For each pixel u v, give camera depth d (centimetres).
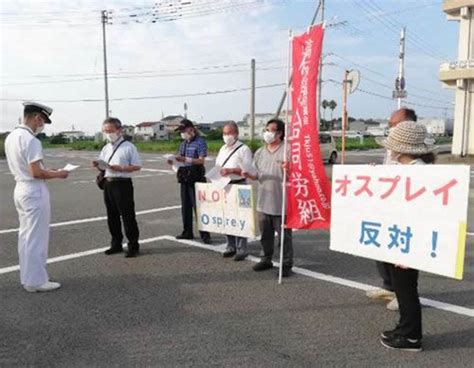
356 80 1145
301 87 495
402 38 2920
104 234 784
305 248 697
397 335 373
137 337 393
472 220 894
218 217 625
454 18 2789
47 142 7481
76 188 1441
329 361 353
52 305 465
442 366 346
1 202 1176
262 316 438
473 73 2592
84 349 372
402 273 366
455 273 334
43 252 503
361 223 391
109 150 630
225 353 365
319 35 474
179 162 718
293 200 520
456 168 331
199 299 482
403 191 362
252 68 3353
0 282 535
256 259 631
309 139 495
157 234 781
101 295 494
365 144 4584
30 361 353
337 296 491
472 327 415
